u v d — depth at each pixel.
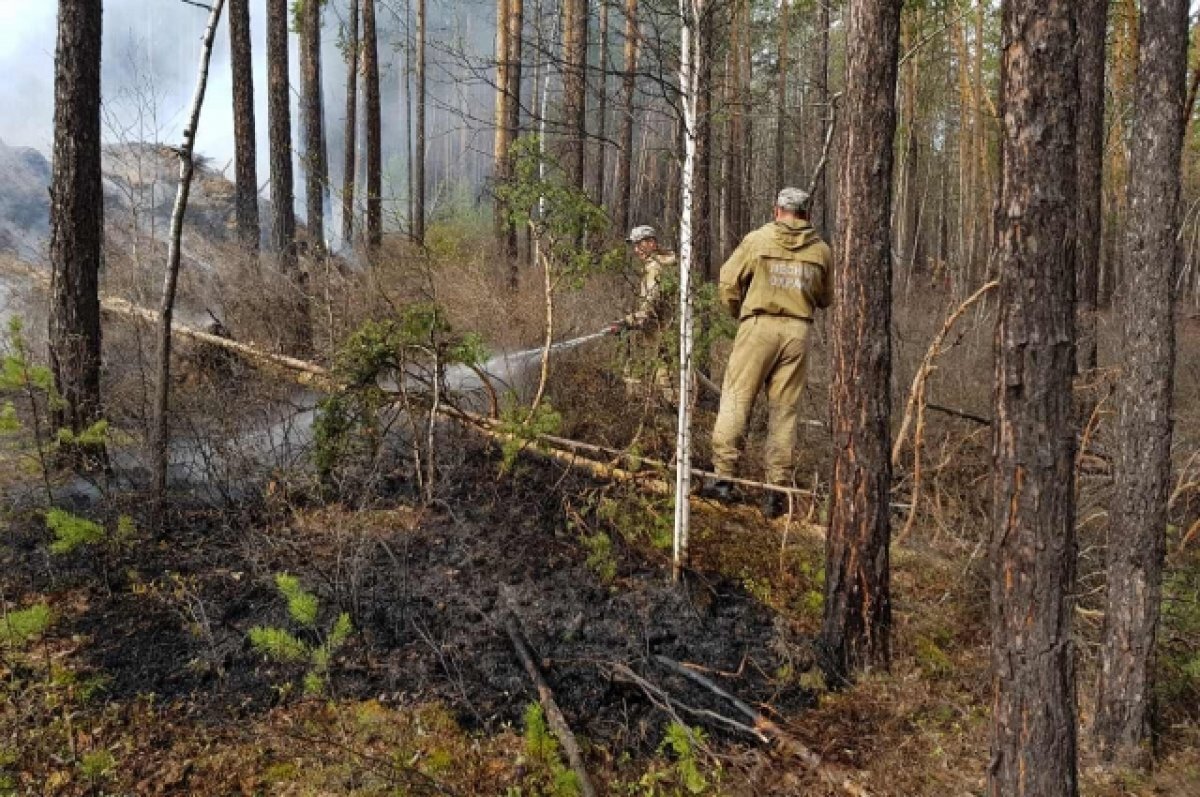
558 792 2.88
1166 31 3.11
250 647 3.51
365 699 3.30
